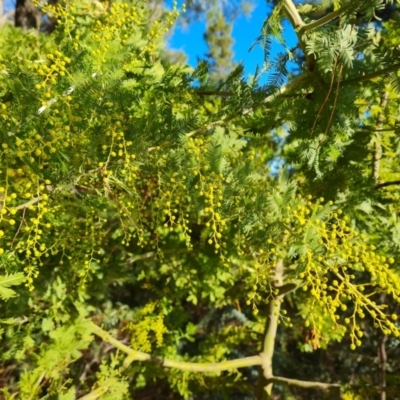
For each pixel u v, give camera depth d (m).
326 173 3.08
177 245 4.49
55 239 2.76
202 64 2.84
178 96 2.79
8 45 3.42
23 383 3.80
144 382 5.45
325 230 1.97
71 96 2.03
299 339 8.27
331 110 2.44
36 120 1.88
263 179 2.44
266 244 2.12
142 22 2.95
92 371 6.79
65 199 2.68
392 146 3.55
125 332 6.74
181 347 9.04
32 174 1.96
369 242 3.42
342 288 1.94
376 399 4.55
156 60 3.19
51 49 3.12
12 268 2.17
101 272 4.32
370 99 3.45
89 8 3.00
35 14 6.50
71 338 4.12
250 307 8.74
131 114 2.30
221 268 4.38
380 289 2.06
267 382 4.57
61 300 4.18
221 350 5.75
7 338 4.47
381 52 2.21
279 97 2.53
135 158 2.12
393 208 3.65
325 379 9.48
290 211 2.08
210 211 2.13
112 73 2.12
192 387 5.79
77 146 2.03
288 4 2.17
